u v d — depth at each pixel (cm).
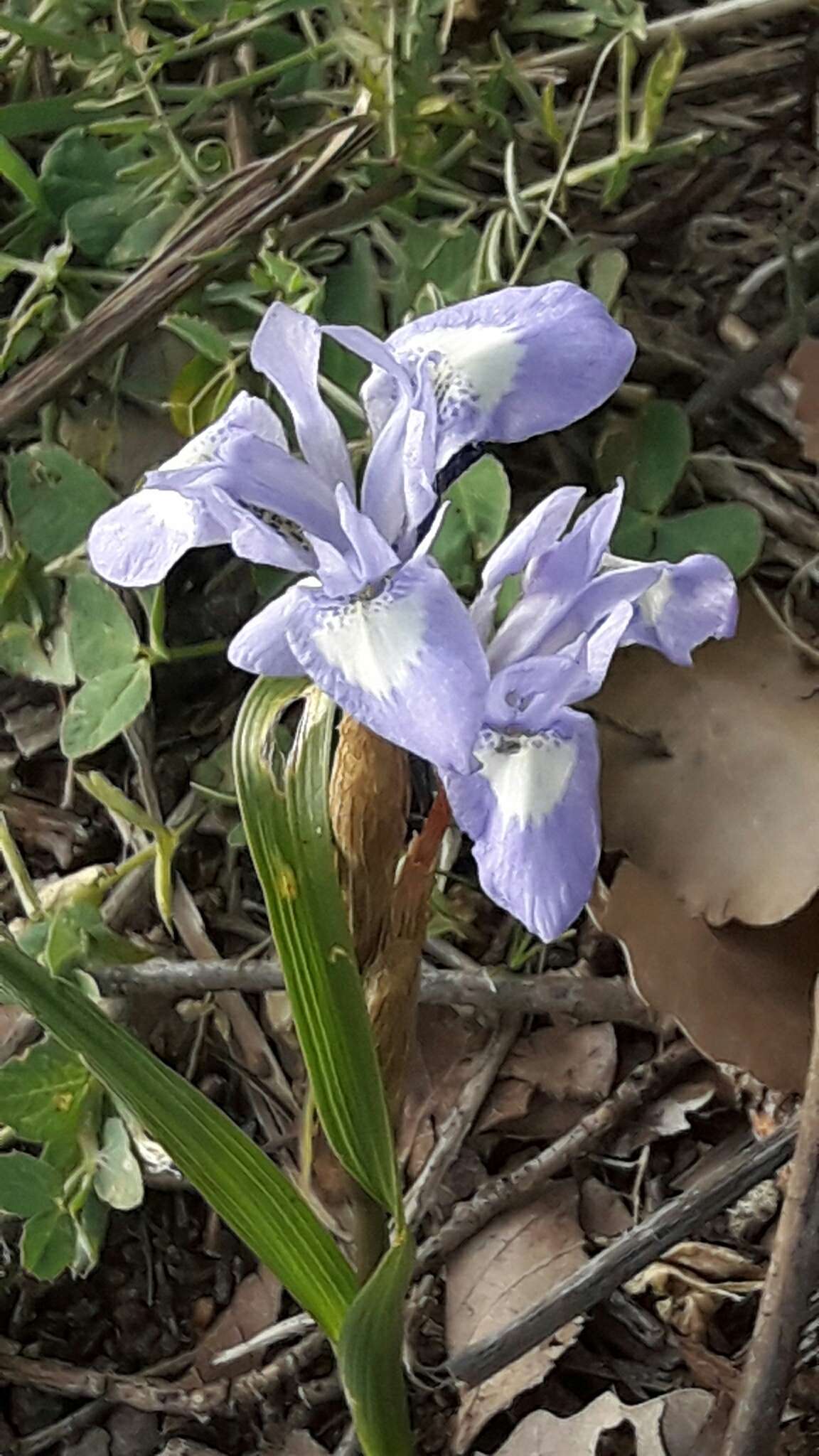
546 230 21
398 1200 13
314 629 12
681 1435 17
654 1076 19
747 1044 16
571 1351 18
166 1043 19
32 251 21
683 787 17
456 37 21
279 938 13
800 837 16
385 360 12
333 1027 13
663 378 21
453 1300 18
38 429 20
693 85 22
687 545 19
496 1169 19
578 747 13
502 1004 19
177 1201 19
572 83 22
